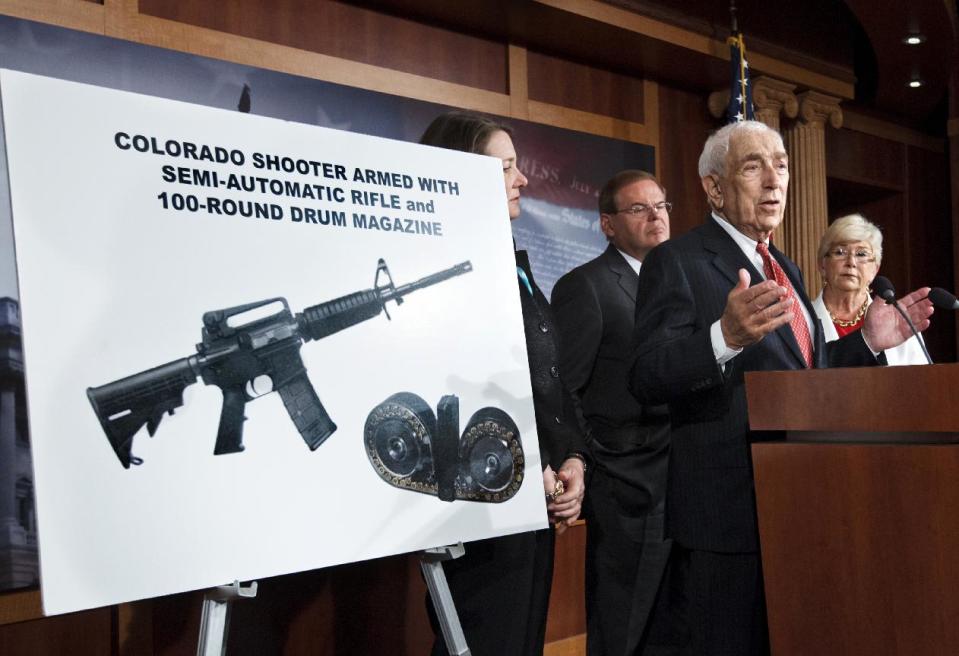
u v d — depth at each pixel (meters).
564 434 2.13
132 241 1.39
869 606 1.58
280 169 1.58
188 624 2.96
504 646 1.88
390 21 4.18
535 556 1.99
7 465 2.77
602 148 4.93
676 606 2.21
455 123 2.31
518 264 2.20
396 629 3.28
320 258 1.60
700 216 5.47
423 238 1.76
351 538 1.53
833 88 5.93
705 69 5.18
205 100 3.50
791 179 5.95
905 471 1.54
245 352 1.47
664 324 2.04
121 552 1.30
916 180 7.96
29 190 1.31
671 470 2.07
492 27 4.48
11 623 2.76
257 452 1.46
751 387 1.75
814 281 5.86
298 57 3.80
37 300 1.29
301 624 3.05
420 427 1.66
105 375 1.33
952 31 5.97
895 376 1.57
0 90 1.31
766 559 1.71
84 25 3.21
